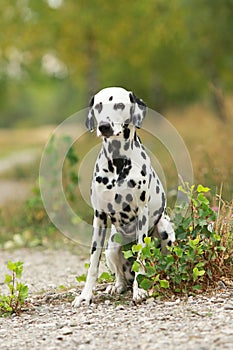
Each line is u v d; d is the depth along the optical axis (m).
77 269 10.55
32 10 32.53
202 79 35.91
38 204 14.36
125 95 7.27
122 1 31.69
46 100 114.56
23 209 15.25
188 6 24.28
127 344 5.74
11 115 112.56
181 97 45.91
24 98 113.69
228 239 8.13
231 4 23.34
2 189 21.73
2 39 33.62
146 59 34.53
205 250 7.76
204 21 23.89
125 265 7.99
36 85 52.19
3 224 14.76
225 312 6.62
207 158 14.11
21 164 29.50
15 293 8.75
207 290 7.52
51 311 7.45
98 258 7.74
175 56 35.19
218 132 16.55
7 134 65.31
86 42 33.16
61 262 11.26
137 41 32.50
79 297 7.60
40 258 11.76
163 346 5.59
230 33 23.70
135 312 6.96
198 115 22.42
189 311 6.74
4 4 33.12
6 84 59.50
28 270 10.72
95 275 7.73
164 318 6.55
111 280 8.70
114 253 7.86
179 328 6.12
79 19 31.77
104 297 7.84
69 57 33.88
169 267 7.54
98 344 5.80
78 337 6.07
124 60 36.00
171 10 30.02
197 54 25.72
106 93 7.25
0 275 10.41
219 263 7.86
